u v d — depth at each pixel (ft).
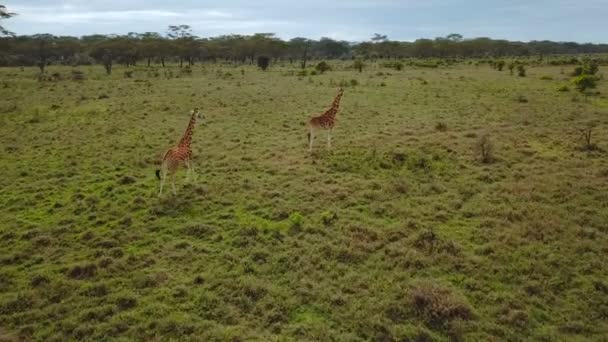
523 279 34.12
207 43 322.14
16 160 64.23
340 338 28.37
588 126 74.79
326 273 35.22
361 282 33.78
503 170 55.26
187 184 52.47
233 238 40.60
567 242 38.75
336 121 82.33
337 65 256.73
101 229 42.98
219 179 54.24
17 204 49.26
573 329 29.40
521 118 81.66
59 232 42.60
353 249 37.99
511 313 30.30
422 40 358.43
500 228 41.32
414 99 105.60
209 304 31.73
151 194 50.31
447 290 32.04
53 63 307.99
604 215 43.06
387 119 83.35
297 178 53.93
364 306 31.27
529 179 52.16
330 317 30.55
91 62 308.19
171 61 346.13
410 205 46.60
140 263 36.96
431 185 50.83
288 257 37.14
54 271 36.24
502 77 153.58
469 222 43.01
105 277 35.32
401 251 37.52
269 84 143.13
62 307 31.83
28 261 38.04
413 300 31.07
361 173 55.52
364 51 378.73
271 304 31.73
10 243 41.24
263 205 47.01
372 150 62.80
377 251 38.17
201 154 63.98
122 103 105.70
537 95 108.37
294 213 43.78
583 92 111.65
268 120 85.05
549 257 36.42
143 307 31.68
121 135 75.77
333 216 43.73
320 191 49.73
